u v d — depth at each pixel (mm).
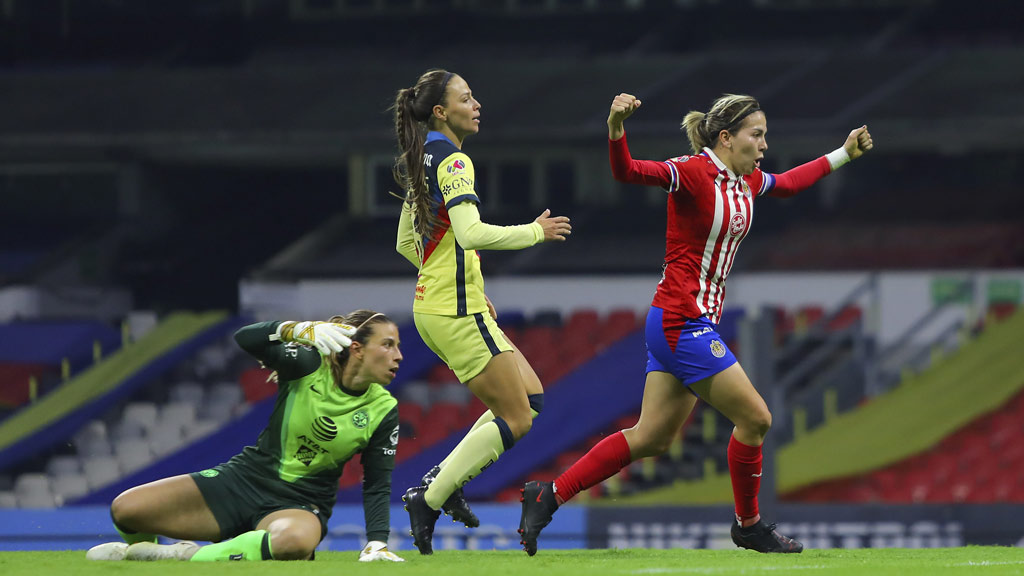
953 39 92750
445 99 18562
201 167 94500
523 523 19047
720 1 94625
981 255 74500
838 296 70312
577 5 96375
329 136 82688
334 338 17328
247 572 14938
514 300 74688
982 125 74625
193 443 63031
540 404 19578
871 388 61688
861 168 88562
